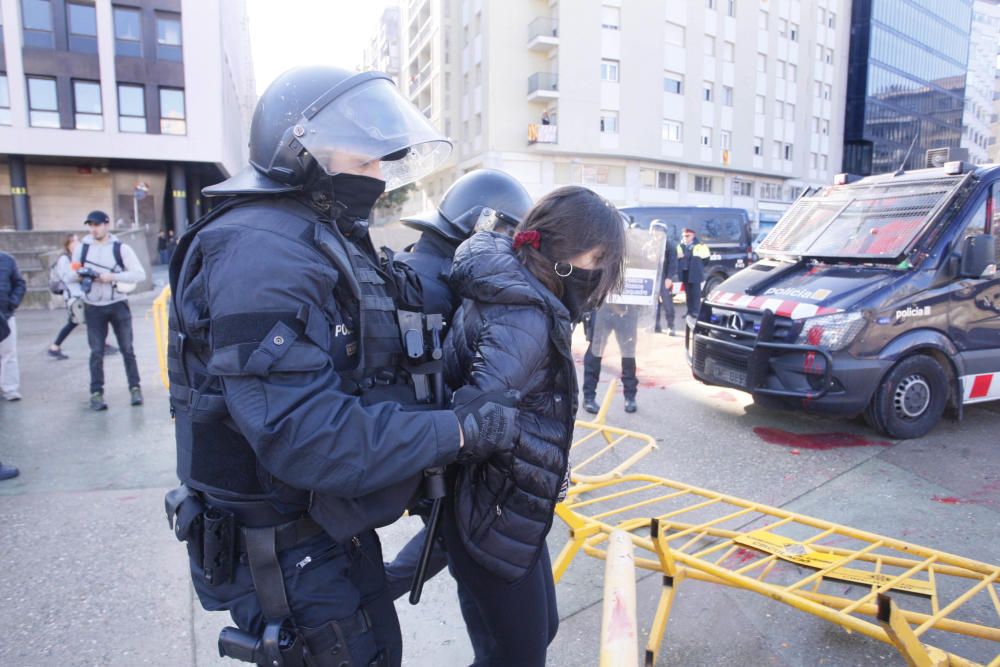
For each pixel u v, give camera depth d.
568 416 1.61
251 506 1.32
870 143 50.34
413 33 47.00
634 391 5.71
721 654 2.51
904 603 2.86
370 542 1.57
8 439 4.95
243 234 1.24
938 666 1.89
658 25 33.00
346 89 1.41
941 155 5.64
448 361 1.67
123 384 6.65
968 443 4.77
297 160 1.32
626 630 1.07
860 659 2.45
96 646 2.52
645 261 5.51
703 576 2.53
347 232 1.51
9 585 2.93
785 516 2.89
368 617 1.45
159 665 2.43
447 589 3.03
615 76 32.69
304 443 1.14
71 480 4.15
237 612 1.38
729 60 36.44
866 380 4.59
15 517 3.61
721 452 4.68
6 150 26.19
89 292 5.58
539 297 1.48
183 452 1.39
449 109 38.66
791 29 39.84
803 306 4.78
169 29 27.34
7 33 25.55
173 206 29.89
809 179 42.75
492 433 1.35
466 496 1.58
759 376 4.89
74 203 29.55
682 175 35.69
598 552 2.68
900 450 4.64
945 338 4.87
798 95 40.78
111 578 2.99
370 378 1.42
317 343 1.23
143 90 27.39
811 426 5.24
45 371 7.30
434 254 2.45
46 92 26.34
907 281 4.73
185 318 1.29
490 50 31.81
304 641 1.32
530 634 1.66
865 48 48.00
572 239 1.55
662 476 4.27
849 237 5.34
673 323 10.03
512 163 32.59
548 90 31.59
